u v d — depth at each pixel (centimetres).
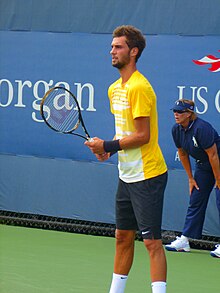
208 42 1554
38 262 1414
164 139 1605
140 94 987
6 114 1783
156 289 998
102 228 1711
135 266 1389
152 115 1008
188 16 1571
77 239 1661
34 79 1748
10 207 1795
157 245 1008
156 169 1009
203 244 1592
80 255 1491
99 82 1670
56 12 1714
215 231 1565
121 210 1044
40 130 1745
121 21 1645
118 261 1053
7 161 1791
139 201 1009
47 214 1750
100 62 1669
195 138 1430
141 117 987
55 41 1719
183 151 1484
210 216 1566
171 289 1233
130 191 1023
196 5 1561
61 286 1230
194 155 1464
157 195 1008
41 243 1606
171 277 1319
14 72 1770
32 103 1752
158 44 1605
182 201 1592
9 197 1795
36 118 1748
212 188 1503
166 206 1608
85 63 1686
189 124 1438
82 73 1689
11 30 1769
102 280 1277
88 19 1680
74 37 1697
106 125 1662
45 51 1731
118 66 1014
